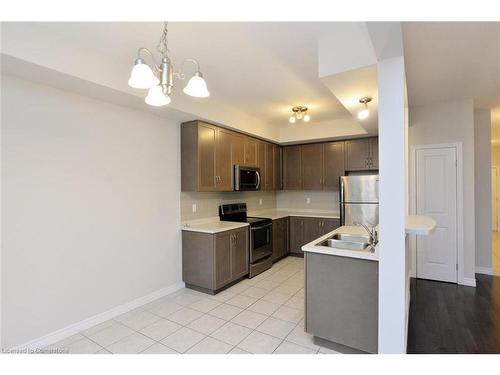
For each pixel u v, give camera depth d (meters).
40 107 2.36
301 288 3.67
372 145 4.66
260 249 4.33
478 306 3.11
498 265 4.70
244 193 5.01
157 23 1.89
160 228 3.44
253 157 4.62
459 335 2.50
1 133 2.14
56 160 2.46
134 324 2.71
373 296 2.07
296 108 3.92
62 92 2.50
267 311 2.98
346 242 2.71
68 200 2.54
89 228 2.70
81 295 2.63
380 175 1.88
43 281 2.37
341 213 4.62
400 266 1.82
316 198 5.63
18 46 1.89
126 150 3.05
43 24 1.92
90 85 2.38
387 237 1.86
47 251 2.40
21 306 2.24
